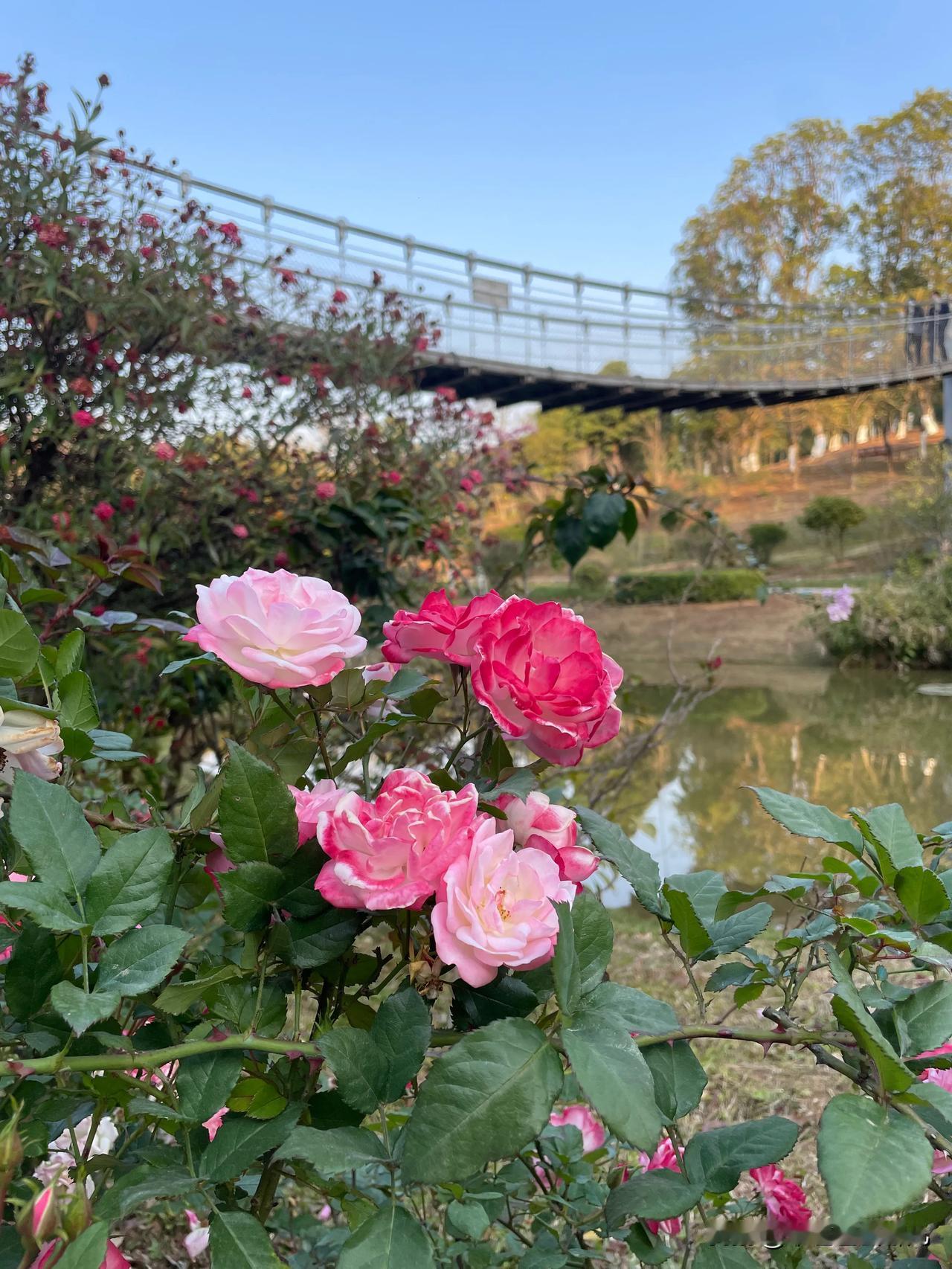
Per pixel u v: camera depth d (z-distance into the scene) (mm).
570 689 569
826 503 23656
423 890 484
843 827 650
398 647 643
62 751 648
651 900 682
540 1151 989
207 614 590
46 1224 411
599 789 3027
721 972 734
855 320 26359
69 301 3203
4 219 3164
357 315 4801
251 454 3855
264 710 720
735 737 9586
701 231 43125
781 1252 697
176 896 683
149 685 3164
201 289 3633
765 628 17219
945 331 22672
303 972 610
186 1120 483
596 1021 497
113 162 3775
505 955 463
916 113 40031
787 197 41719
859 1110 443
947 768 7938
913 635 14219
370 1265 427
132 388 3383
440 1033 566
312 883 541
